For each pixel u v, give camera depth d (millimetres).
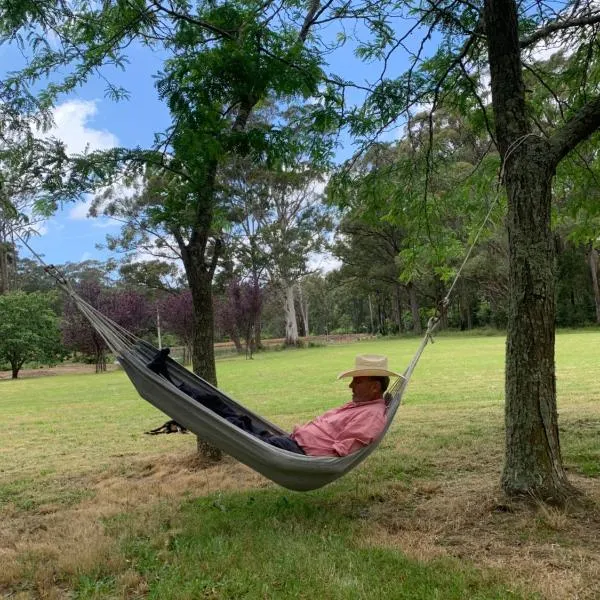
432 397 11578
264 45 5465
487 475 5543
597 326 42062
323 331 93375
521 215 4441
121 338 4984
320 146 6590
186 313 35812
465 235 8320
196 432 4375
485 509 4359
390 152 8086
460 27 5867
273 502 5090
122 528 4613
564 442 6715
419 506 4750
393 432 8070
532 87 7070
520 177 4465
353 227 46375
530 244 4398
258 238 38406
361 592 3193
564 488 4344
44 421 12227
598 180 6902
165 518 4828
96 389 20031
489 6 4672
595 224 7957
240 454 4266
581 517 4105
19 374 37281
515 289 4477
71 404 15477
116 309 34469
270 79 5473
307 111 6289
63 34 5500
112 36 5703
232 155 6340
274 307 62688
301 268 42281
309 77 5457
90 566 3824
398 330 59656
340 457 4285
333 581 3336
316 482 4297
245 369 23875
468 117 7016
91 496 5926
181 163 5773
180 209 6383
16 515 5496
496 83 4680
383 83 6082
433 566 3471
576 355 19344
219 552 3893
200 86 5363
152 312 37594
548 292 4414
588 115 4445
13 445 9461
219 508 5035
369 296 71188
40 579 3740
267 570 3557
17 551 4266
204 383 5469
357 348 36719
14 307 34156
